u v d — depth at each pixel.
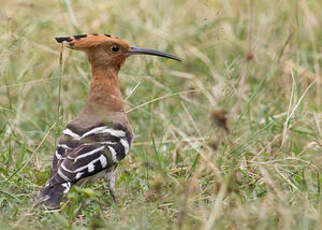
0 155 11.75
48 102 14.00
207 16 16.33
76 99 14.16
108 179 10.41
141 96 13.98
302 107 12.69
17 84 13.23
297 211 9.04
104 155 9.95
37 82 14.02
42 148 12.30
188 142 12.24
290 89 13.59
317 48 15.23
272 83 14.00
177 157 11.72
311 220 8.88
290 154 11.55
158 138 12.77
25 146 11.98
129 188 10.90
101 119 10.67
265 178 9.95
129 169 11.69
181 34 16.14
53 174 9.58
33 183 10.73
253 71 14.23
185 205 9.18
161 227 8.99
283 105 13.45
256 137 11.88
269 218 9.02
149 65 14.77
